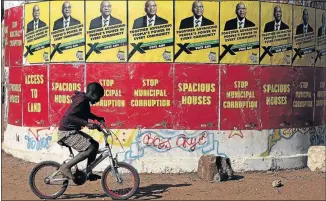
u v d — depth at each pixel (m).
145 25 9.36
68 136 7.47
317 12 10.62
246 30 9.60
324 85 11.09
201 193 8.16
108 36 9.43
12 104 10.88
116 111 9.47
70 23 9.59
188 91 9.46
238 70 9.60
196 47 9.44
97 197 7.91
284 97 10.05
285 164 10.01
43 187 7.77
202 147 9.54
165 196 7.96
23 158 10.46
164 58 9.40
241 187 8.61
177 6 9.36
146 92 9.42
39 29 9.98
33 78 10.15
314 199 7.81
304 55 10.35
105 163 9.47
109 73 9.46
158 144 9.48
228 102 9.59
